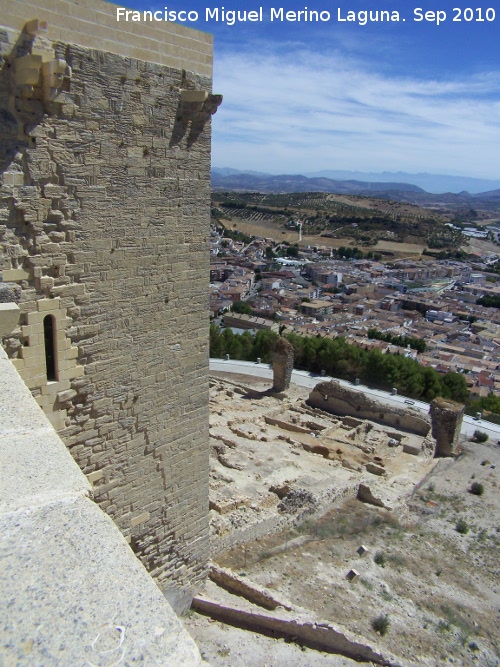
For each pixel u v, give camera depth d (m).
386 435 39.66
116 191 13.11
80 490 4.70
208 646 16.38
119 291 13.86
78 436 13.90
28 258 11.89
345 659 16.83
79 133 12.05
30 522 4.25
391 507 28.67
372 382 59.38
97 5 11.70
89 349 13.55
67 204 12.23
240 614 17.67
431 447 38.06
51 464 5.00
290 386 52.78
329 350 62.41
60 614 3.52
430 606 21.00
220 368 61.62
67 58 11.43
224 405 43.94
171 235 14.72
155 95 13.31
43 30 10.67
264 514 24.67
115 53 12.27
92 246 12.97
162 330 15.21
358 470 33.44
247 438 36.44
